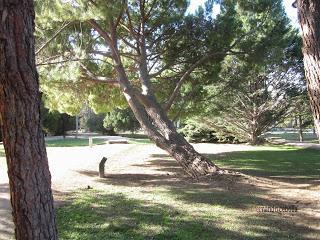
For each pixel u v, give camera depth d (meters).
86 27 13.30
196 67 14.84
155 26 14.66
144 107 13.74
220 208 8.41
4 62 3.33
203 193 9.87
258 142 29.19
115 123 45.16
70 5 10.62
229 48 14.28
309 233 6.77
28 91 3.40
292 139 36.44
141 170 14.41
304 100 27.38
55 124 41.75
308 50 5.38
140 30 14.27
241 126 29.06
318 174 13.09
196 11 14.66
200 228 7.06
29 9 3.42
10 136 3.40
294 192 9.87
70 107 16.70
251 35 14.58
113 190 10.43
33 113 3.44
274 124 28.95
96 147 24.48
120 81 13.48
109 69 15.89
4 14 3.30
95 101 17.44
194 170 12.21
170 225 7.25
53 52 12.85
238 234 6.76
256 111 28.16
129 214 7.97
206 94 16.81
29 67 3.40
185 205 8.67
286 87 27.62
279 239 6.50
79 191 10.34
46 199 3.54
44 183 3.52
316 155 19.69
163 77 15.79
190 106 16.89
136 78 16.73
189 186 10.81
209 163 12.30
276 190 10.14
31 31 3.43
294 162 16.77
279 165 15.76
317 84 5.30
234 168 14.84
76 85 15.68
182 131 32.72
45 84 13.84
